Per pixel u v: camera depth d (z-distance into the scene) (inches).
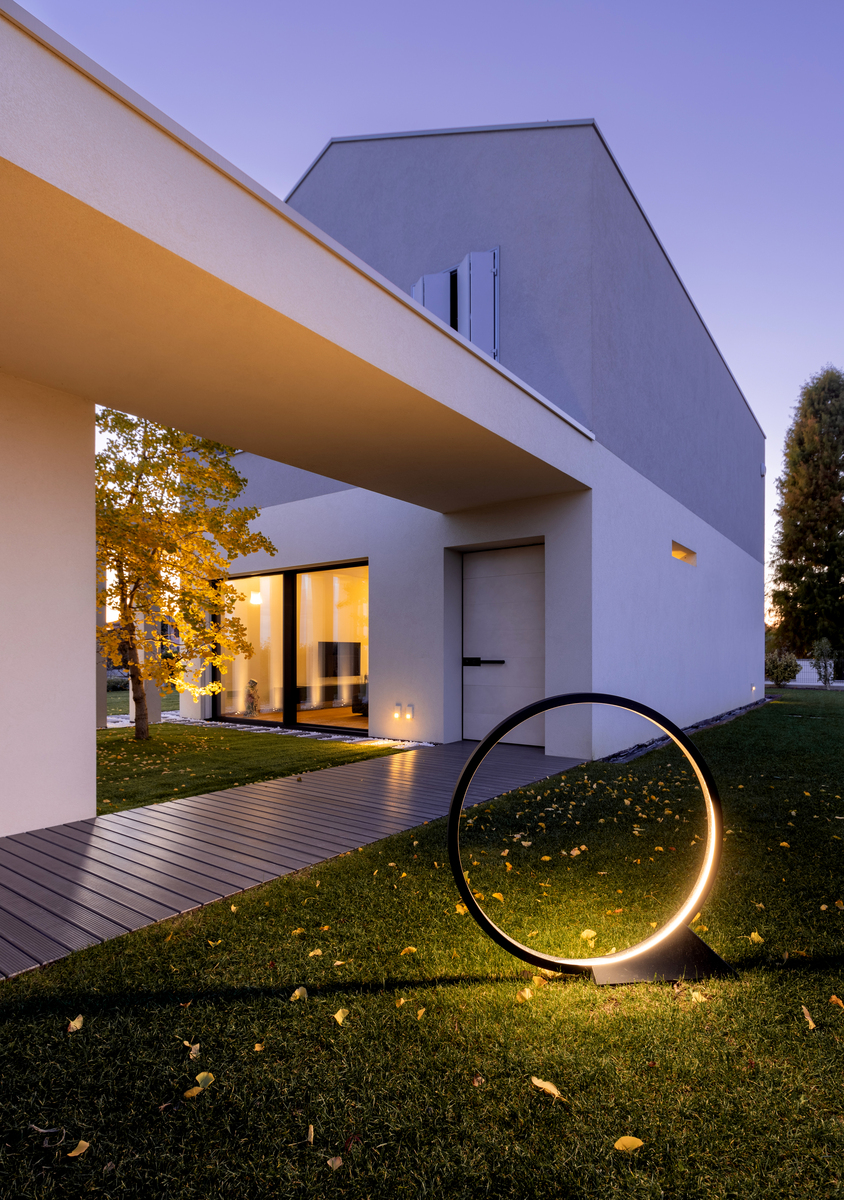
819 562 868.6
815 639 847.7
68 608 146.2
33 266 90.0
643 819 146.7
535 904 98.1
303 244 109.4
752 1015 67.1
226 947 83.2
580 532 225.3
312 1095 55.6
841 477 867.4
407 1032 64.6
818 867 112.1
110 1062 60.2
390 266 309.9
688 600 333.1
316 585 326.3
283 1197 45.6
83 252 87.0
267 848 126.3
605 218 250.8
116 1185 46.7
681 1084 56.7
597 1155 49.1
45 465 141.8
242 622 366.3
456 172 282.8
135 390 137.8
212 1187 46.4
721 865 114.3
